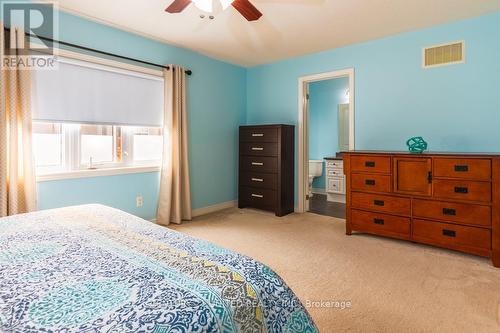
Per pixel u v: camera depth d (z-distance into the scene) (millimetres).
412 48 3375
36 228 1387
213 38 3551
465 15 2959
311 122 6312
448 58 3154
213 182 4504
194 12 2854
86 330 642
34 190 2572
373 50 3656
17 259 1032
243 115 4996
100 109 3094
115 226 1429
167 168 3654
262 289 906
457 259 2572
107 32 3125
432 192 2732
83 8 2748
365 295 1972
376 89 3652
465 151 3086
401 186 2912
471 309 1803
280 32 3375
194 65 4102
